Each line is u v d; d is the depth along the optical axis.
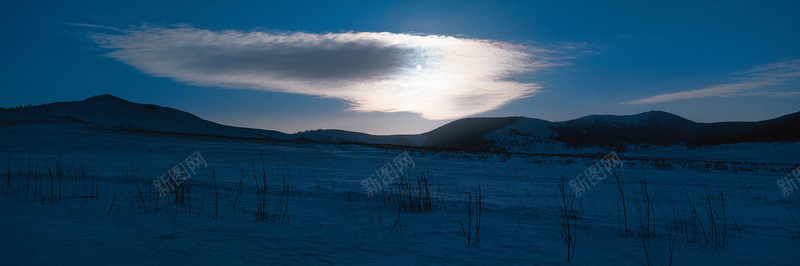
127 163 24.12
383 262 6.19
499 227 9.21
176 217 9.10
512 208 11.45
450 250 7.09
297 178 19.16
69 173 16.59
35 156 26.39
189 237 7.27
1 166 19.52
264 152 36.59
